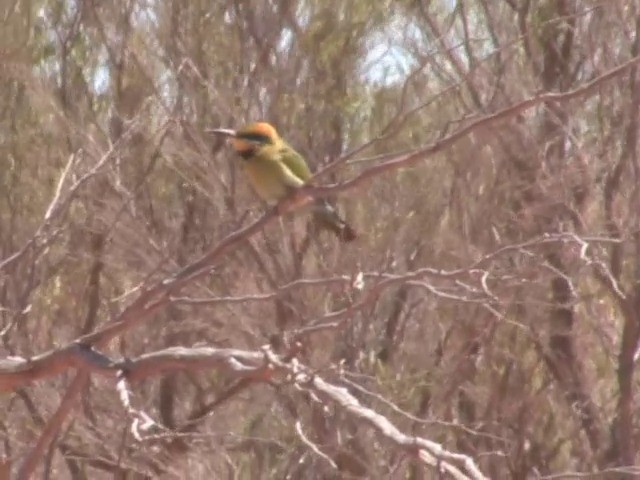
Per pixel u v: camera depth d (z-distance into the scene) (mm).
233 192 13883
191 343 13828
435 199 13977
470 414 14359
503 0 14086
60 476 13000
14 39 14078
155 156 12883
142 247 13531
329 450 12016
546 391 14586
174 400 13805
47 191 13852
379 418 6664
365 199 13992
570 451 14812
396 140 13781
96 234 13609
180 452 12445
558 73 13906
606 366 14719
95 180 13430
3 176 13984
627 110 13938
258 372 7152
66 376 12805
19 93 14180
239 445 12875
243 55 14305
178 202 14117
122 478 12352
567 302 13023
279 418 12758
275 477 12492
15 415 12648
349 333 13281
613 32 13961
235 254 13758
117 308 13883
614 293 13664
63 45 14219
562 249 12977
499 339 14234
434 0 14055
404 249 13836
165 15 14320
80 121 13867
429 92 13852
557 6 13734
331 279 8102
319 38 14133
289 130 14086
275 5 14289
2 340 10641
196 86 14133
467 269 8055
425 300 13984
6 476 9828
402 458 8422
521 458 14141
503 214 13914
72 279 13805
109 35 14211
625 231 13023
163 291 8031
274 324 13734
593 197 14086
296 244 13703
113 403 12750
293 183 11305
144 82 13914
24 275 12742
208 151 13836
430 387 13781
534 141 13914
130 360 7762
